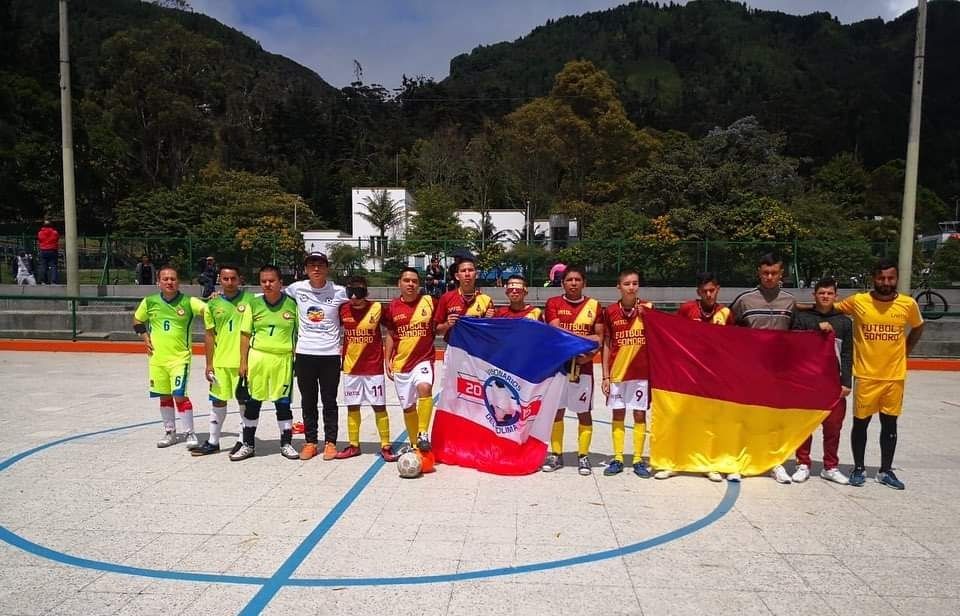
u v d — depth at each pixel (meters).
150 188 51.09
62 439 7.80
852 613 3.88
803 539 4.98
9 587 4.14
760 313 6.66
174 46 56.06
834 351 6.41
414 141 80.12
